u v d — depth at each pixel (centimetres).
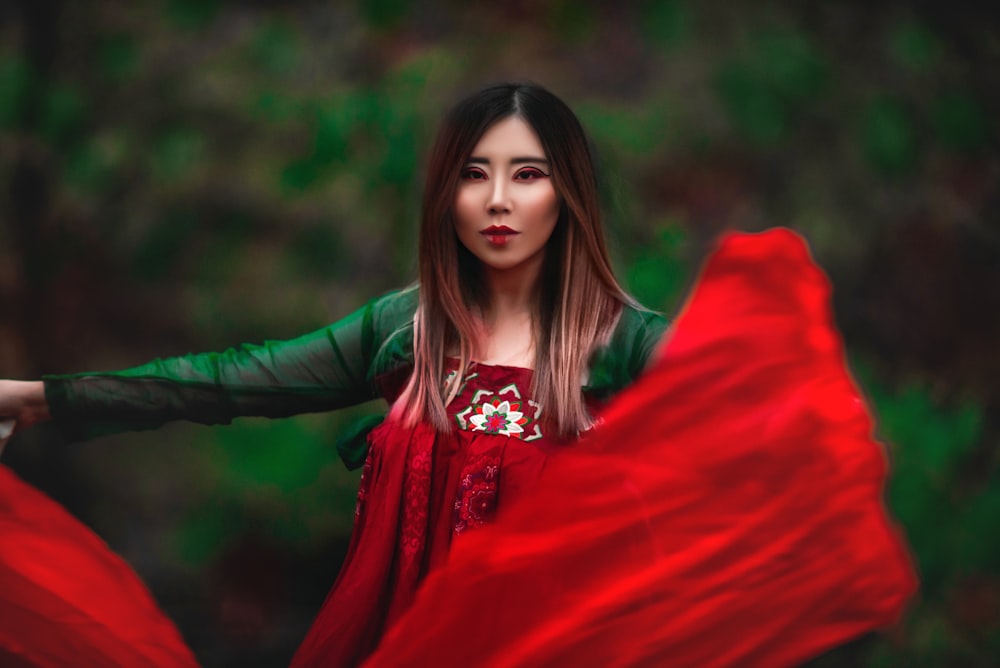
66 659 275
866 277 759
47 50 763
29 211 763
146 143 742
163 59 757
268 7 770
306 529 696
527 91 271
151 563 756
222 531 729
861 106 741
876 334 754
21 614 275
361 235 742
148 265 756
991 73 753
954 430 649
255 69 744
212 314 748
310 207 730
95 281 770
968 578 632
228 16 769
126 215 754
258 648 700
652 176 736
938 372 750
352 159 716
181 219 749
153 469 770
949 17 755
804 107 743
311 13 768
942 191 754
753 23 749
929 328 752
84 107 753
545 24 769
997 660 617
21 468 762
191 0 760
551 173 268
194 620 719
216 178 734
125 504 773
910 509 628
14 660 274
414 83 719
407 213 702
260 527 716
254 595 729
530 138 267
